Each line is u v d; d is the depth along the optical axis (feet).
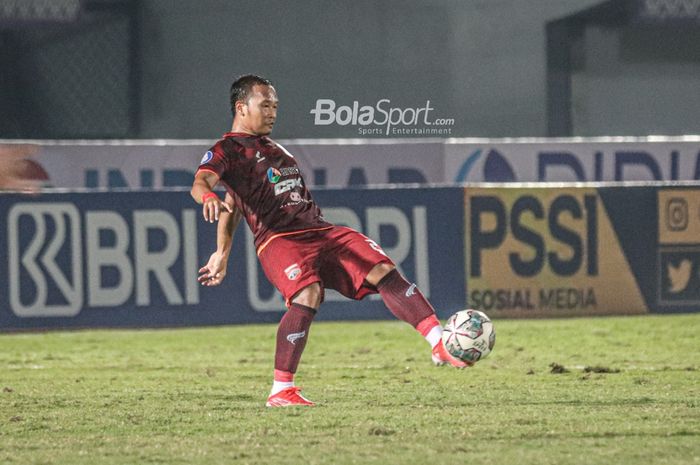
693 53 163.43
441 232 113.70
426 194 113.70
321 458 43.65
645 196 117.29
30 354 97.30
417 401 61.05
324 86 157.79
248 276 111.75
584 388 66.80
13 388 72.49
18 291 108.06
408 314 56.18
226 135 57.00
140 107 156.56
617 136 161.79
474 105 159.63
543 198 115.85
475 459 43.09
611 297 116.98
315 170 128.47
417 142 130.31
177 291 110.52
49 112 154.92
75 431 51.96
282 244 56.39
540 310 115.75
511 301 115.14
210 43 156.56
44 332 114.21
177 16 155.94
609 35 160.97
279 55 157.38
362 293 56.95
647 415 54.19
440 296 113.80
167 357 94.07
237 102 57.11
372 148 129.49
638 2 160.35
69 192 108.88
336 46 157.89
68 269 108.99
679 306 118.21
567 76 160.35
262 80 57.31
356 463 42.60
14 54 153.17
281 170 56.70
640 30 161.38
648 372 77.10
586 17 160.15
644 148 133.08
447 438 47.80
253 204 56.59
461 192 114.21
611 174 132.87
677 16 165.48
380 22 157.89
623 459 42.91
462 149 131.03
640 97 162.20
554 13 159.53
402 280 56.70
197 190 54.24
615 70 161.17
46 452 46.11
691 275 118.32
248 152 56.44
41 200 108.47
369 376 76.38
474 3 158.51
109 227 109.50
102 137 155.84
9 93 153.38
